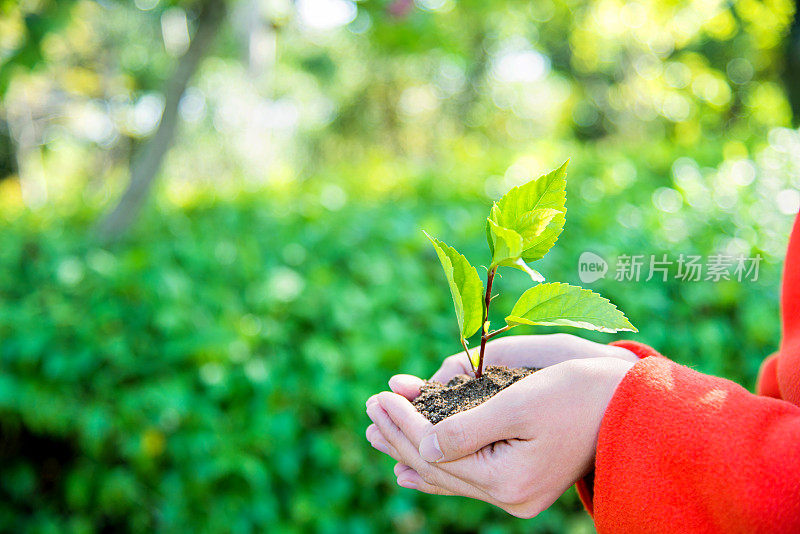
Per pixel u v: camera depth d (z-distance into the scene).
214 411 1.92
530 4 4.52
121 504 1.98
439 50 2.67
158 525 2.01
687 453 0.91
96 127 11.37
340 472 1.95
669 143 3.69
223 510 1.91
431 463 0.97
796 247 1.05
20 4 2.28
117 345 1.96
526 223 0.97
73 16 2.43
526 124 13.51
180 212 3.14
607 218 2.56
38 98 9.36
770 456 0.90
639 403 0.93
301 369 2.01
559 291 0.97
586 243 2.37
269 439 1.90
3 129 10.21
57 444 2.14
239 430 1.92
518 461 0.94
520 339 1.09
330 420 2.00
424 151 15.08
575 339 1.07
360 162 4.03
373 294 2.18
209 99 13.20
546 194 0.97
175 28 3.14
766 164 2.95
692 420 0.92
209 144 15.06
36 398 1.93
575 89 10.07
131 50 7.80
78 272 2.20
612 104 8.67
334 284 2.23
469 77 13.07
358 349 1.95
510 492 0.94
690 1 3.91
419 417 0.99
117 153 12.00
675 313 2.17
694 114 4.78
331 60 10.72
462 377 1.06
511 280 2.15
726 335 2.15
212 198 3.28
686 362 2.11
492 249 0.98
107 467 2.02
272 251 2.54
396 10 2.49
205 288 2.23
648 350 1.04
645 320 2.11
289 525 1.93
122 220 2.73
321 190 3.23
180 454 1.89
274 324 2.05
